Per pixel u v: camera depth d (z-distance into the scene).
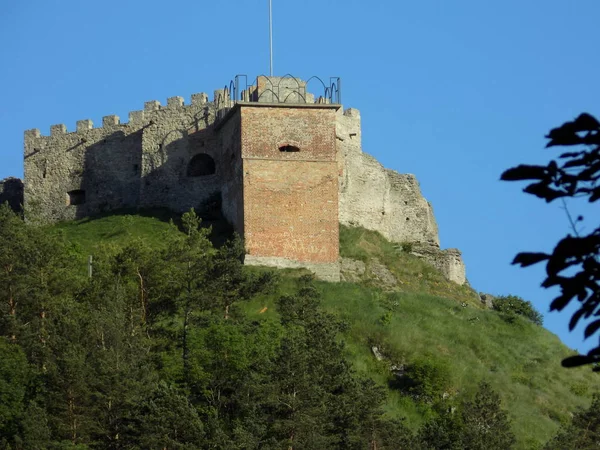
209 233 105.81
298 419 71.69
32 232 93.44
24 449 67.94
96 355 75.81
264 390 73.44
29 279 85.94
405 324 104.31
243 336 83.81
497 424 85.62
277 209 112.62
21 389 73.94
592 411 89.31
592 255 19.12
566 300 19.31
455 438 82.06
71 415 71.94
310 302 94.12
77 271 96.25
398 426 78.00
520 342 109.44
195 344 83.00
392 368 97.81
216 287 90.38
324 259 112.75
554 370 105.94
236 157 115.75
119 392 73.19
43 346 78.81
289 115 115.12
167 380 80.69
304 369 74.75
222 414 77.81
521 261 19.50
